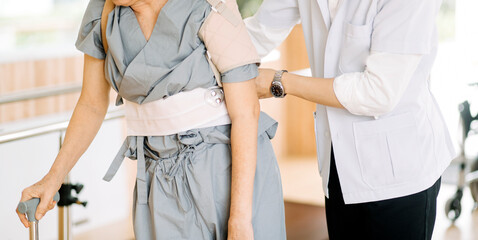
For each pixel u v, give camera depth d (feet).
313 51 6.05
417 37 5.06
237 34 4.77
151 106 4.95
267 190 5.15
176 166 4.97
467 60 15.20
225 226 5.05
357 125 5.68
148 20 4.80
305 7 6.02
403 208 5.73
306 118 16.97
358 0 5.46
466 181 13.08
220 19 4.73
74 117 5.40
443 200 14.10
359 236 6.05
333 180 6.08
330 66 5.74
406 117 5.62
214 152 4.99
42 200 5.15
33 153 8.25
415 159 5.65
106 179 5.32
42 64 18.54
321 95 5.41
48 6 24.07
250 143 4.83
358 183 5.77
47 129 7.09
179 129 4.93
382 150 5.65
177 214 5.01
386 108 5.26
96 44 5.05
